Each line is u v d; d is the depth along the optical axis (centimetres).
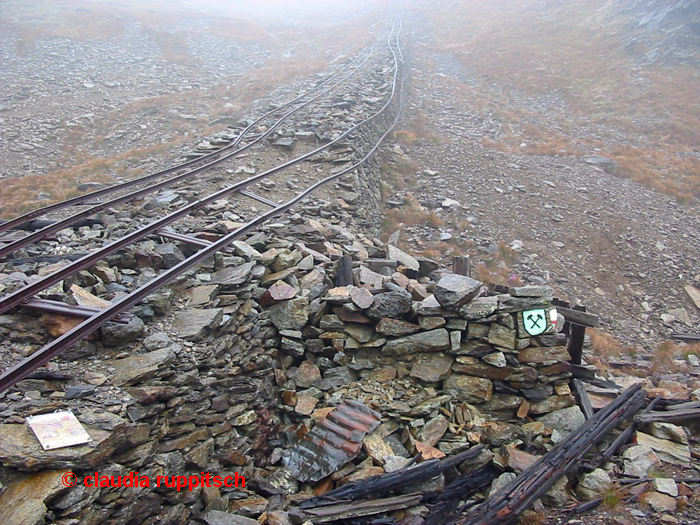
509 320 673
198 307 627
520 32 3962
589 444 595
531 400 672
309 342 713
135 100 2383
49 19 3384
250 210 1032
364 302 697
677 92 2773
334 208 1173
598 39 3512
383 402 648
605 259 1494
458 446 606
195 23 4250
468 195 1727
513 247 1467
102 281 668
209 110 2322
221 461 541
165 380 506
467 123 2511
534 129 2464
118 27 3547
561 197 1773
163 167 1506
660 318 1282
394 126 2105
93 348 516
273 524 479
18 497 348
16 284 626
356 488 523
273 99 2328
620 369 994
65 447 379
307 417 645
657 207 1811
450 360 692
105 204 973
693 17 3198
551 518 509
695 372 985
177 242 805
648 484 539
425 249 1371
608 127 2584
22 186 1413
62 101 2239
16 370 434
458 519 499
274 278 748
